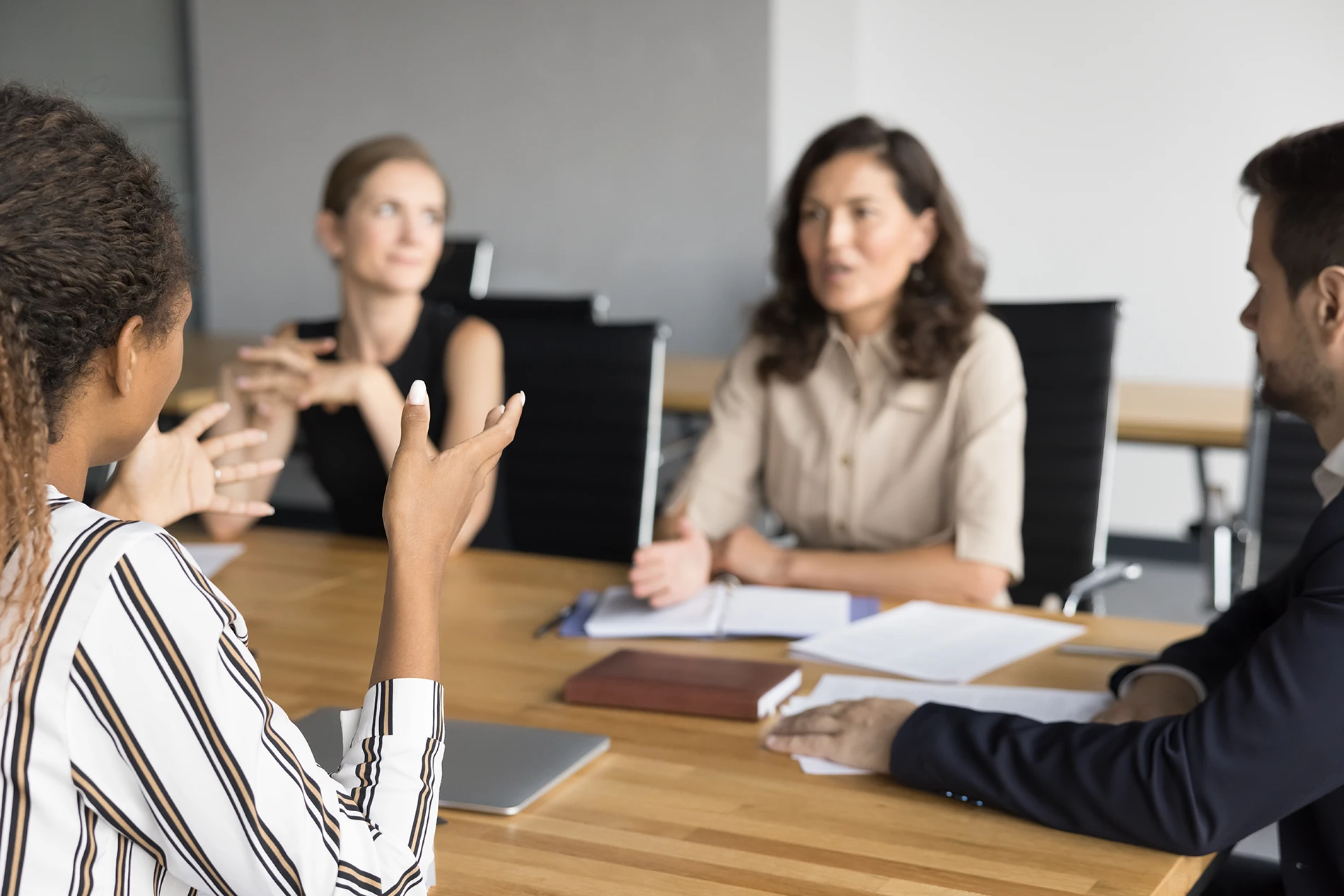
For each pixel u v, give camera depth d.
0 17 6.05
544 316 3.94
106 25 5.98
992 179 5.24
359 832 0.75
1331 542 1.15
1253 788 1.07
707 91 5.13
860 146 2.15
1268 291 1.21
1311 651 1.07
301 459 5.92
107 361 0.72
